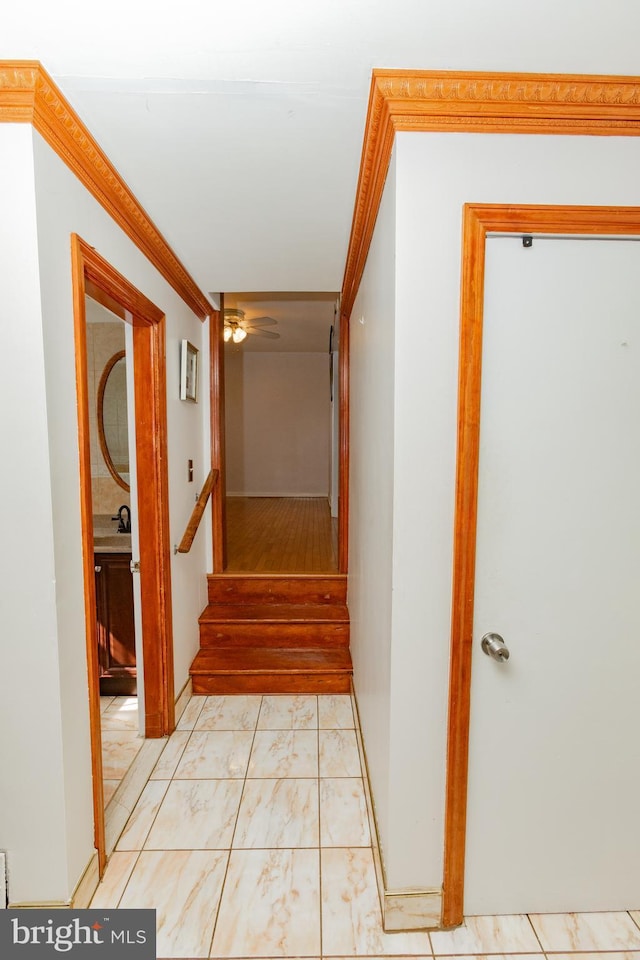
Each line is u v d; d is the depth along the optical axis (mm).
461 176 1158
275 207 1731
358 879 1479
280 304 4324
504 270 1189
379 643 1526
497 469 1236
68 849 1288
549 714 1306
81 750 1360
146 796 1826
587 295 1207
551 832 1340
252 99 1178
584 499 1257
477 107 1130
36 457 1188
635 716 1324
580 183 1175
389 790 1297
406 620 1256
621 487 1260
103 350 3008
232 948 1278
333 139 1339
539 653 1287
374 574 1661
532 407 1227
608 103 1135
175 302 2359
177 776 1938
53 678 1237
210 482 2871
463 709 1266
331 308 4426
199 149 1382
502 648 1209
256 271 2402
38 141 1138
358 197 1558
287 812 1751
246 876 1485
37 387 1173
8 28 982
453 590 1244
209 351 3039
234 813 1744
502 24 966
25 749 1249
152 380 2066
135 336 2051
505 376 1215
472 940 1299
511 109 1133
